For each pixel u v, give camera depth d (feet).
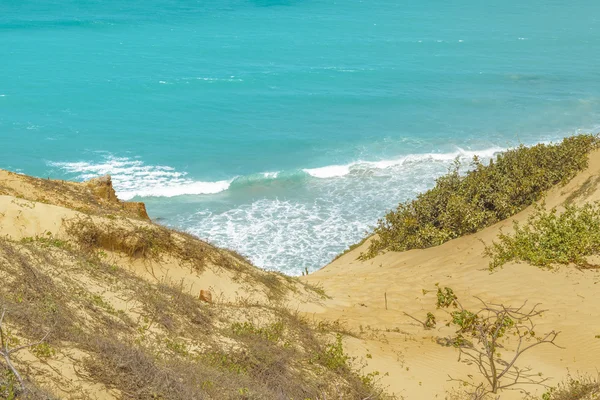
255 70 212.64
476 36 282.77
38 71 203.92
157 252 45.91
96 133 148.15
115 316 33.60
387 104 176.45
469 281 55.77
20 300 29.45
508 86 195.72
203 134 149.69
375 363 39.11
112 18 307.78
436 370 38.96
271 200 108.47
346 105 175.73
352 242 92.27
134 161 131.44
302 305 49.73
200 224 98.63
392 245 73.26
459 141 143.64
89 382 25.21
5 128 149.59
